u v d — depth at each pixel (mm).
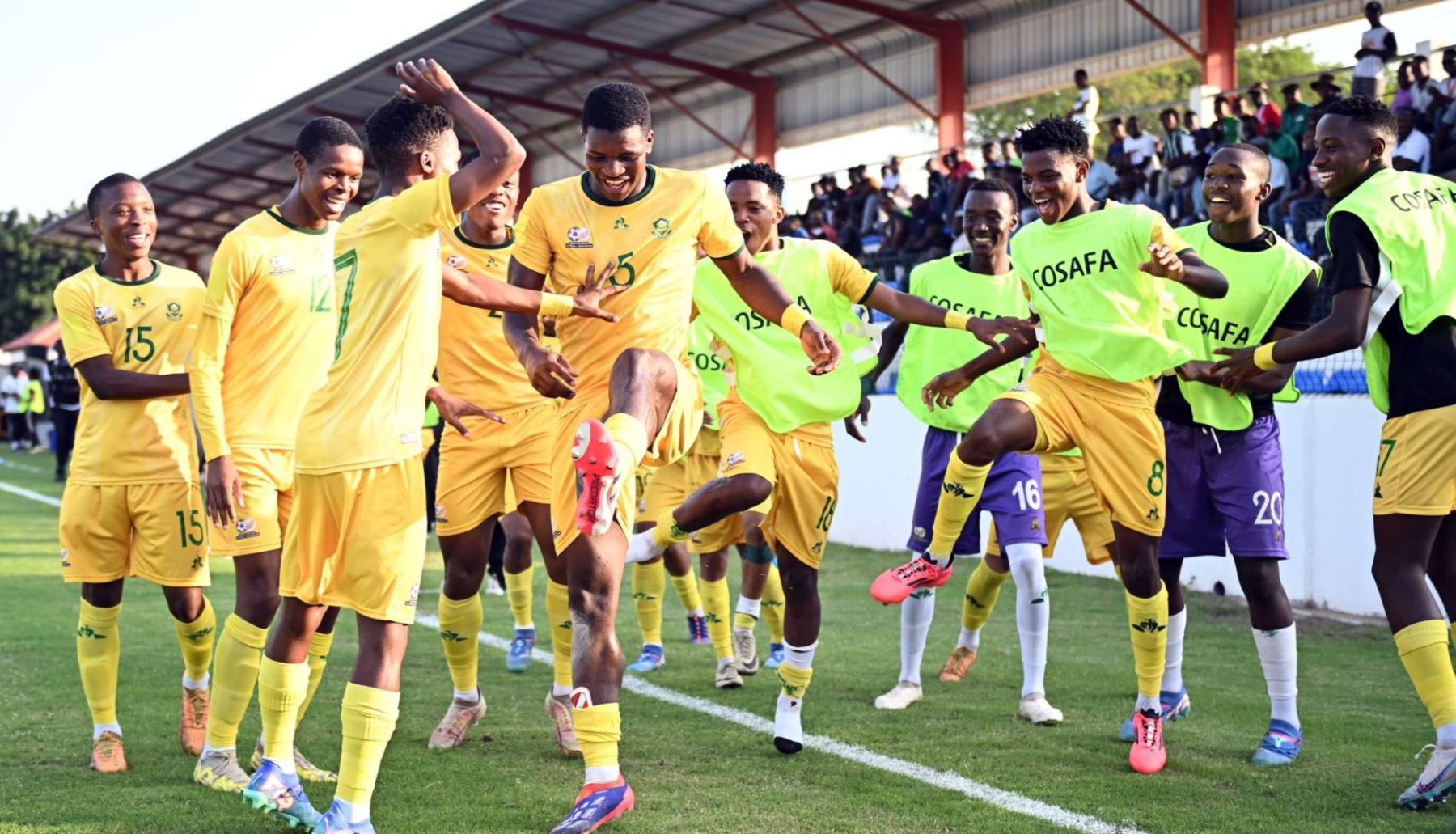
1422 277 4266
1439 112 11062
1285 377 4910
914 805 4223
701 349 6766
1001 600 9219
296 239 4594
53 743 5023
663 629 7984
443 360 5250
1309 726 5371
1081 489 6152
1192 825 4000
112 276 4918
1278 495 4949
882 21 18562
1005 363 5125
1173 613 5461
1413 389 4312
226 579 10211
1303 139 11922
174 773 4625
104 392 4734
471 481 5082
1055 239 5012
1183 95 28500
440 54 20141
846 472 12961
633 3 17797
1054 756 4879
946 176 15656
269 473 4520
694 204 4184
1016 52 17562
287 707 3938
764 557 6492
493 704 5855
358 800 3674
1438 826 3990
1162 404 5207
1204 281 4598
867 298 5242
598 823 3797
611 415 3768
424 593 9367
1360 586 8211
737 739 5156
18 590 9250
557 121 23812
